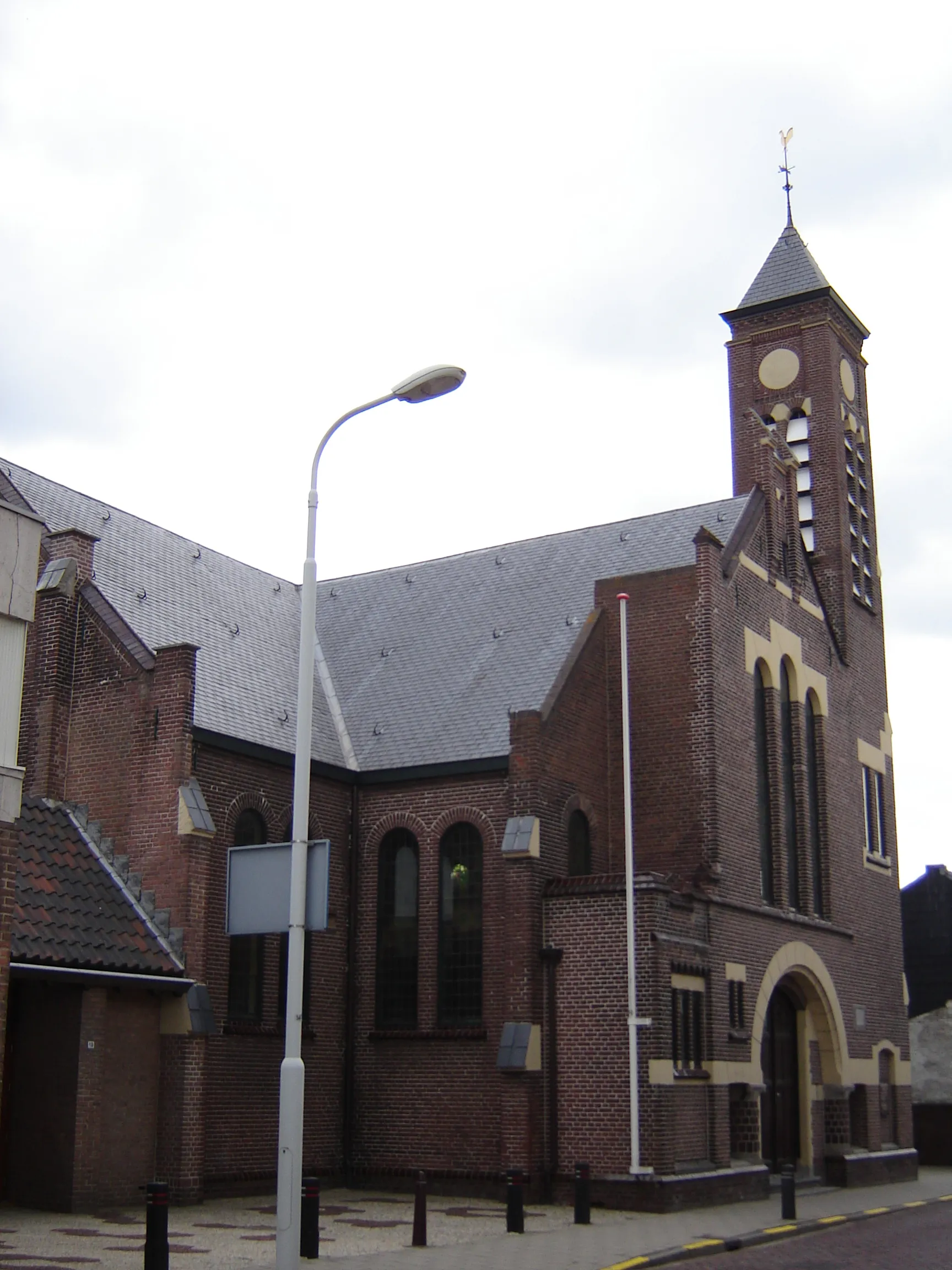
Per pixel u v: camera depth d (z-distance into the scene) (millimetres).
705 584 31016
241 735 28359
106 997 23453
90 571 28438
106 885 25297
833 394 40250
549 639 32375
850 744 38312
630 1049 25500
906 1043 39250
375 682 33750
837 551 39344
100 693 27062
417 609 36156
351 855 30438
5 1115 23125
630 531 35406
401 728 31578
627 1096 25578
